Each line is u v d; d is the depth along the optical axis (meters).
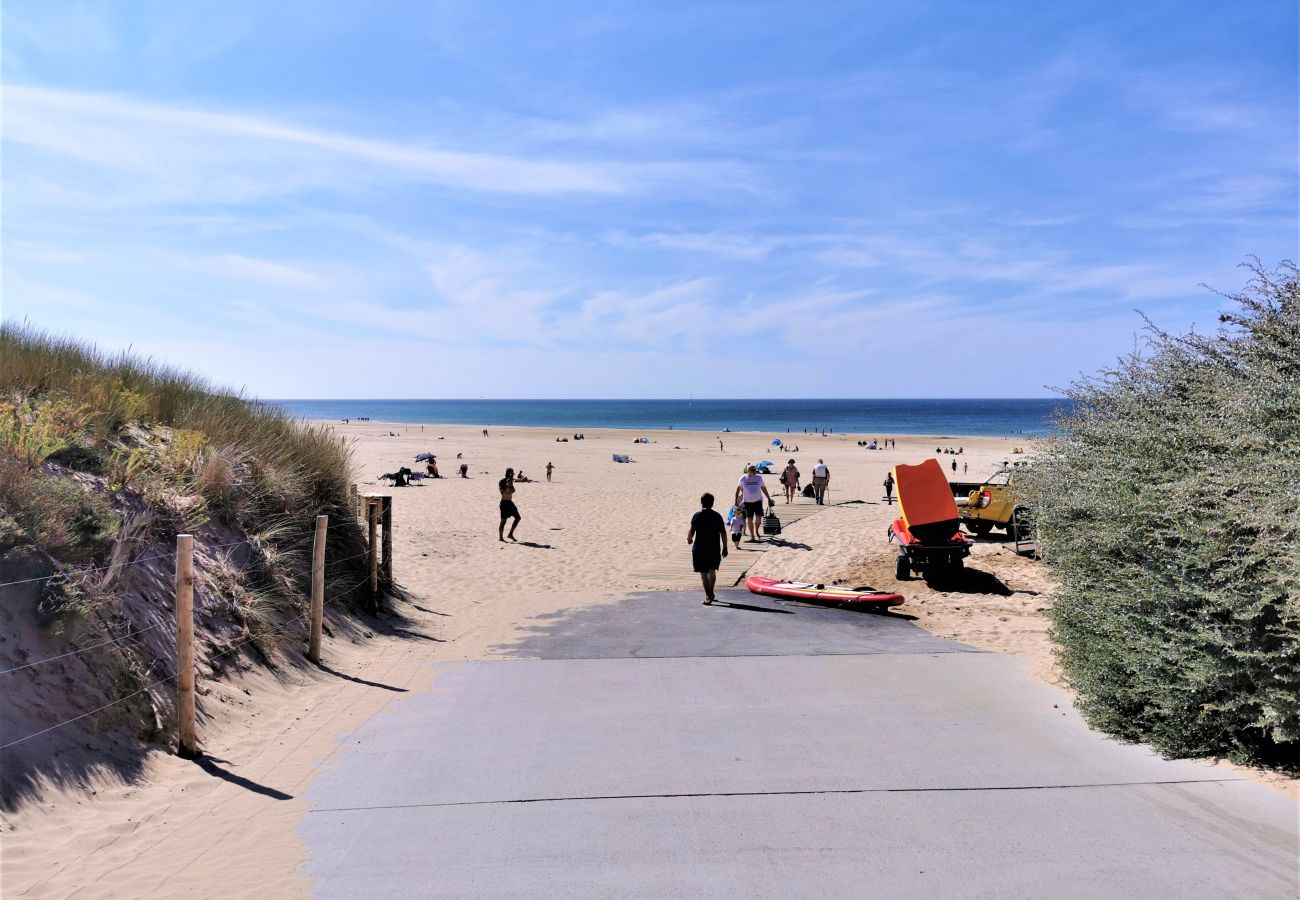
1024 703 6.35
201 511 7.71
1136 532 5.65
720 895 3.56
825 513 21.55
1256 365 5.12
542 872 3.79
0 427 6.28
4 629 4.91
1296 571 4.25
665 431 96.31
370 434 74.31
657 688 6.92
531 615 10.65
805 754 5.25
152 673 5.73
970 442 74.75
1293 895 3.49
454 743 5.61
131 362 10.63
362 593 10.01
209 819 4.44
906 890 3.57
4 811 4.11
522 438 75.12
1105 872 3.70
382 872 3.82
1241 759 4.94
